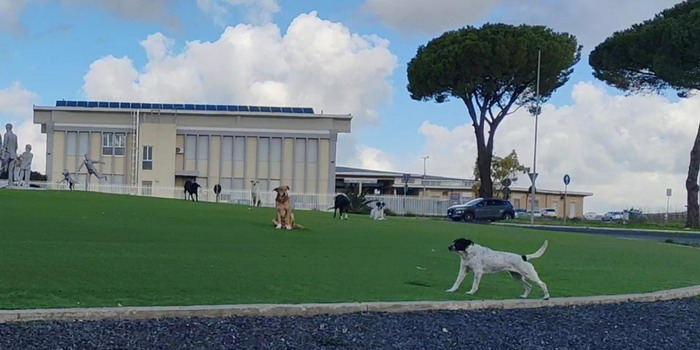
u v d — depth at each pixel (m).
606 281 15.11
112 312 9.35
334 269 14.77
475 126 55.22
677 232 41.75
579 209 94.00
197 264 14.47
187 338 8.48
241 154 64.94
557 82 55.00
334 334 9.04
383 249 19.19
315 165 65.31
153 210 27.30
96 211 25.56
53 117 63.44
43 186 50.88
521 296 12.45
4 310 9.14
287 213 23.30
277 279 13.03
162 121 64.31
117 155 63.59
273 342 8.50
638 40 47.28
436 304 11.05
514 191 86.50
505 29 52.94
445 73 52.81
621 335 9.82
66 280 11.87
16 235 17.73
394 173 83.81
